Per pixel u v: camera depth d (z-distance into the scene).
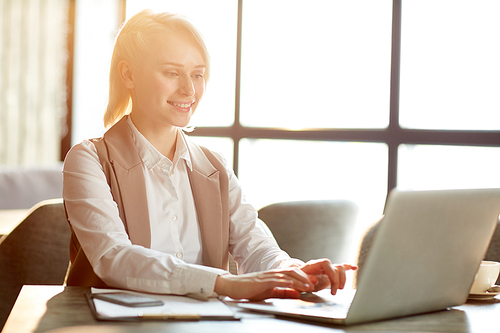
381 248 1.00
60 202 2.02
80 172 1.50
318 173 3.54
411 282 1.09
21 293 1.22
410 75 3.09
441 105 3.00
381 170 3.24
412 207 1.02
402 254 1.04
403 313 1.13
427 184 3.06
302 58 3.60
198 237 1.66
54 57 4.64
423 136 3.03
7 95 4.66
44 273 2.00
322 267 1.32
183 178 1.67
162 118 1.59
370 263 1.00
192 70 1.60
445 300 1.20
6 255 1.99
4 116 4.67
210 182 1.69
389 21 3.20
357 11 3.34
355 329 1.03
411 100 3.10
